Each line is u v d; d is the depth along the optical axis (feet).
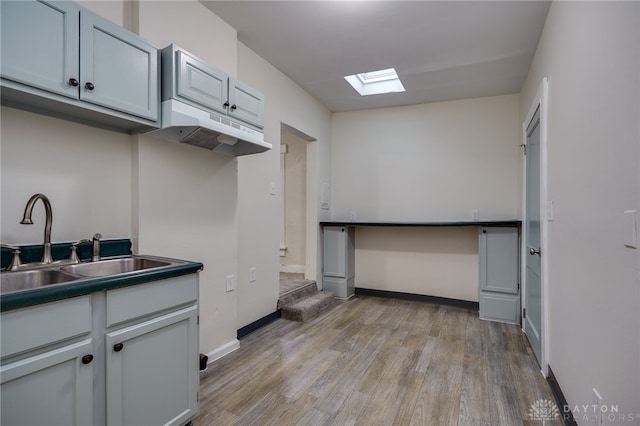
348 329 9.81
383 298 13.60
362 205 14.16
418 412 5.69
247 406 5.82
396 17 7.59
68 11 4.44
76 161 5.41
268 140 10.06
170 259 5.62
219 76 6.61
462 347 8.51
